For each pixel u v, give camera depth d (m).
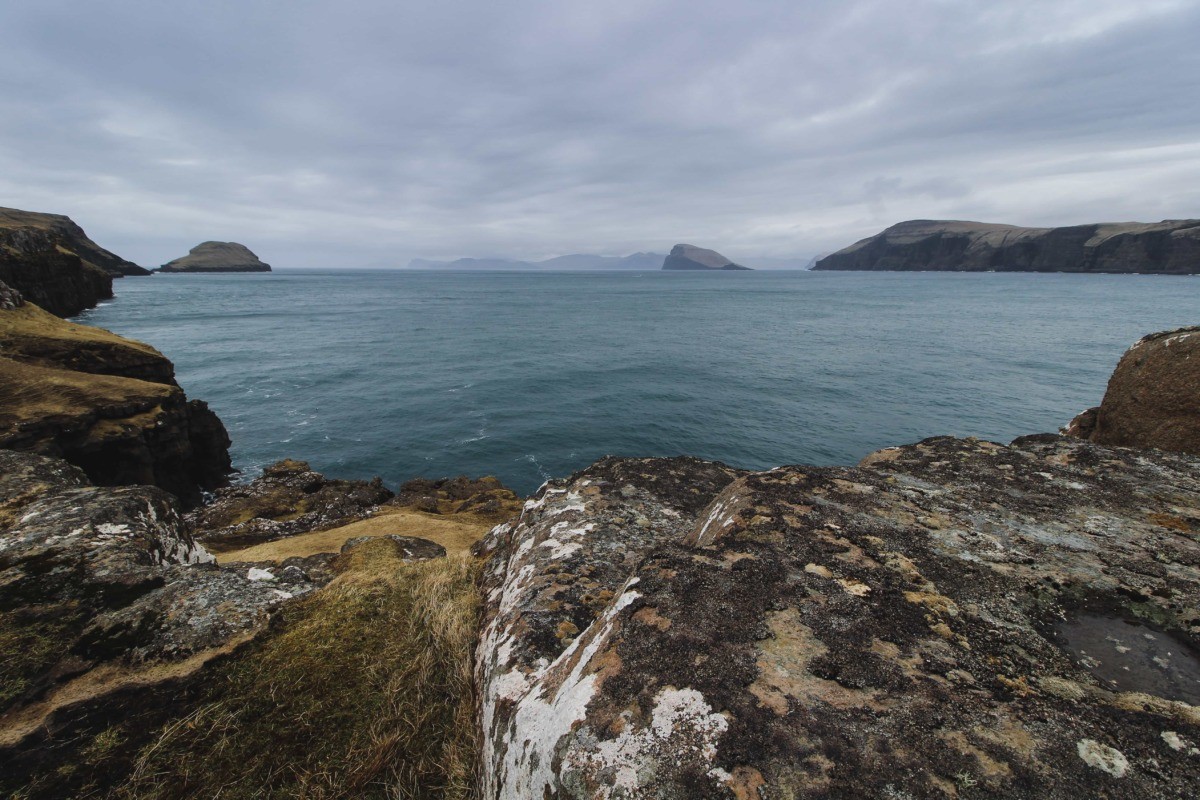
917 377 49.38
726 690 2.44
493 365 58.56
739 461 32.22
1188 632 2.84
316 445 35.19
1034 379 47.50
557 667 3.14
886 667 2.55
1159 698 2.38
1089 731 2.20
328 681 4.48
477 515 21.86
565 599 4.41
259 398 45.41
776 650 2.66
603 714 2.47
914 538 3.75
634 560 5.09
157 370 33.41
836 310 114.19
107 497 6.98
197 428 28.48
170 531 7.07
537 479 30.86
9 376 23.28
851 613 2.92
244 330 83.56
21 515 6.65
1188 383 7.19
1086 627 2.89
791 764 2.11
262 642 4.91
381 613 5.48
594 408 42.00
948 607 3.01
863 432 35.94
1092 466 5.38
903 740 2.18
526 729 2.77
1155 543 3.75
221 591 5.41
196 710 4.08
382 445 35.16
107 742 3.76
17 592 5.16
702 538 4.38
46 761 3.59
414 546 9.46
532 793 2.52
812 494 4.39
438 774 3.71
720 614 2.92
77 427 21.73
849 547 3.58
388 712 4.18
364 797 3.52
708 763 2.16
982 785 1.99
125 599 5.19
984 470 5.18
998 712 2.30
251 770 3.64
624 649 2.77
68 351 29.28
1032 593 3.16
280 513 23.03
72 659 4.40
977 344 66.62
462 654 4.76
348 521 21.58
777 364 57.06
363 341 75.00
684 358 61.38
